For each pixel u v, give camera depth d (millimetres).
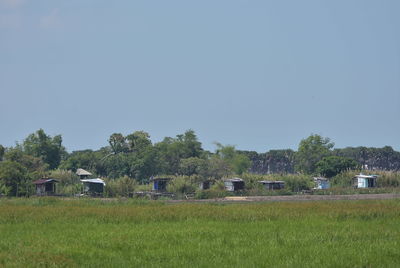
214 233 120250
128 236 116500
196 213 153625
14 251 99812
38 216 148625
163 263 91312
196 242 109375
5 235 120000
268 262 90875
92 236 116875
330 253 97000
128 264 91000
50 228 131250
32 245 106375
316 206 170625
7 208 167750
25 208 168125
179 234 119000
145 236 116625
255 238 114125
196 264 90125
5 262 91438
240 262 90938
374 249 100375
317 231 123062
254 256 95000
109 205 187500
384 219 146250
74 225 135875
